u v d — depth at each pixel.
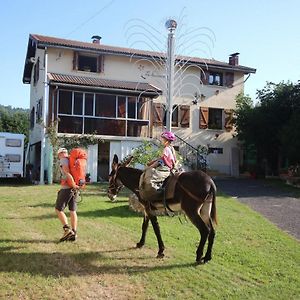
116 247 8.13
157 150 13.45
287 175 23.98
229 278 6.53
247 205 14.59
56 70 25.14
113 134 24.28
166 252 7.86
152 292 5.84
